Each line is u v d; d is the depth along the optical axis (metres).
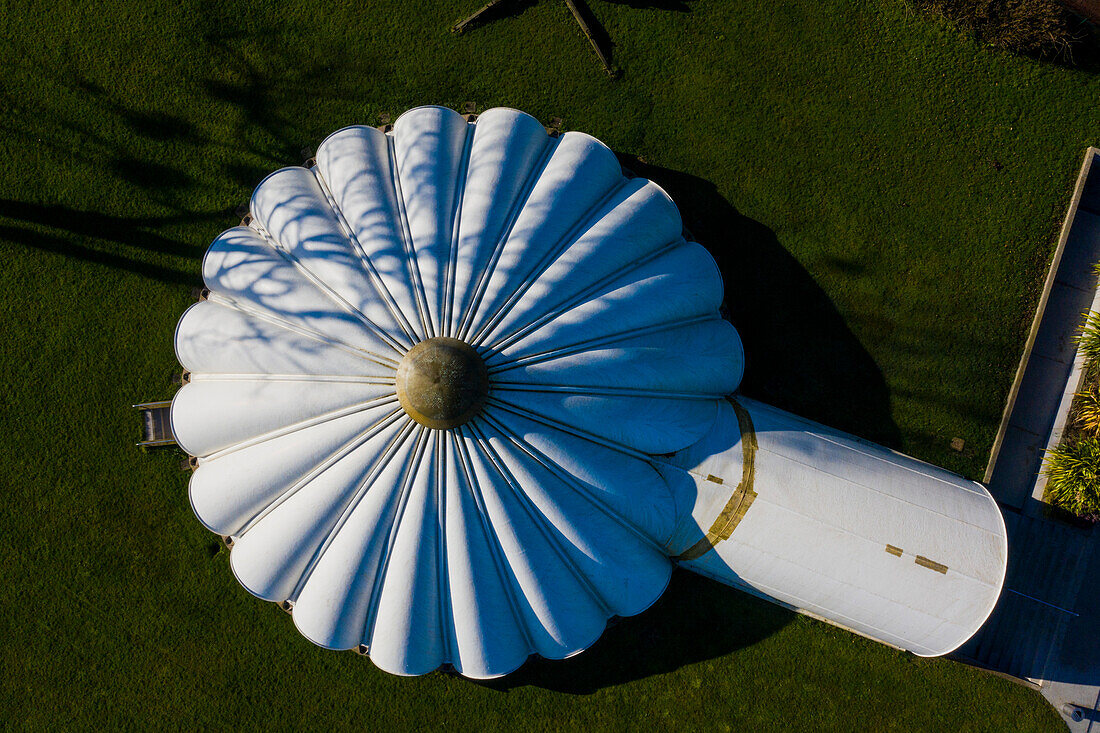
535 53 13.84
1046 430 13.88
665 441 10.84
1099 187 14.05
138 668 13.31
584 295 10.64
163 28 13.62
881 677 13.61
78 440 13.43
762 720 13.54
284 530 10.78
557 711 13.51
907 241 13.87
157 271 13.62
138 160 13.66
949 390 13.77
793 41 13.91
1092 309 13.90
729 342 11.83
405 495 10.05
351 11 13.74
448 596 10.89
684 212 13.83
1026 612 13.67
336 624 11.12
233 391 10.77
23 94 13.62
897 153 13.93
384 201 10.87
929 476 12.09
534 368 9.91
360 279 10.24
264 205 11.52
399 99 13.76
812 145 13.88
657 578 11.54
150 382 13.52
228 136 13.70
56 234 13.56
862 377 13.74
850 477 11.41
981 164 13.93
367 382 9.79
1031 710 13.59
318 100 13.75
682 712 13.58
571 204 11.10
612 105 13.88
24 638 13.29
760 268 13.80
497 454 9.87
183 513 13.47
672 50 13.88
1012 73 13.93
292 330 10.49
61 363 13.47
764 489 10.99
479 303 9.98
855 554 11.04
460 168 11.36
